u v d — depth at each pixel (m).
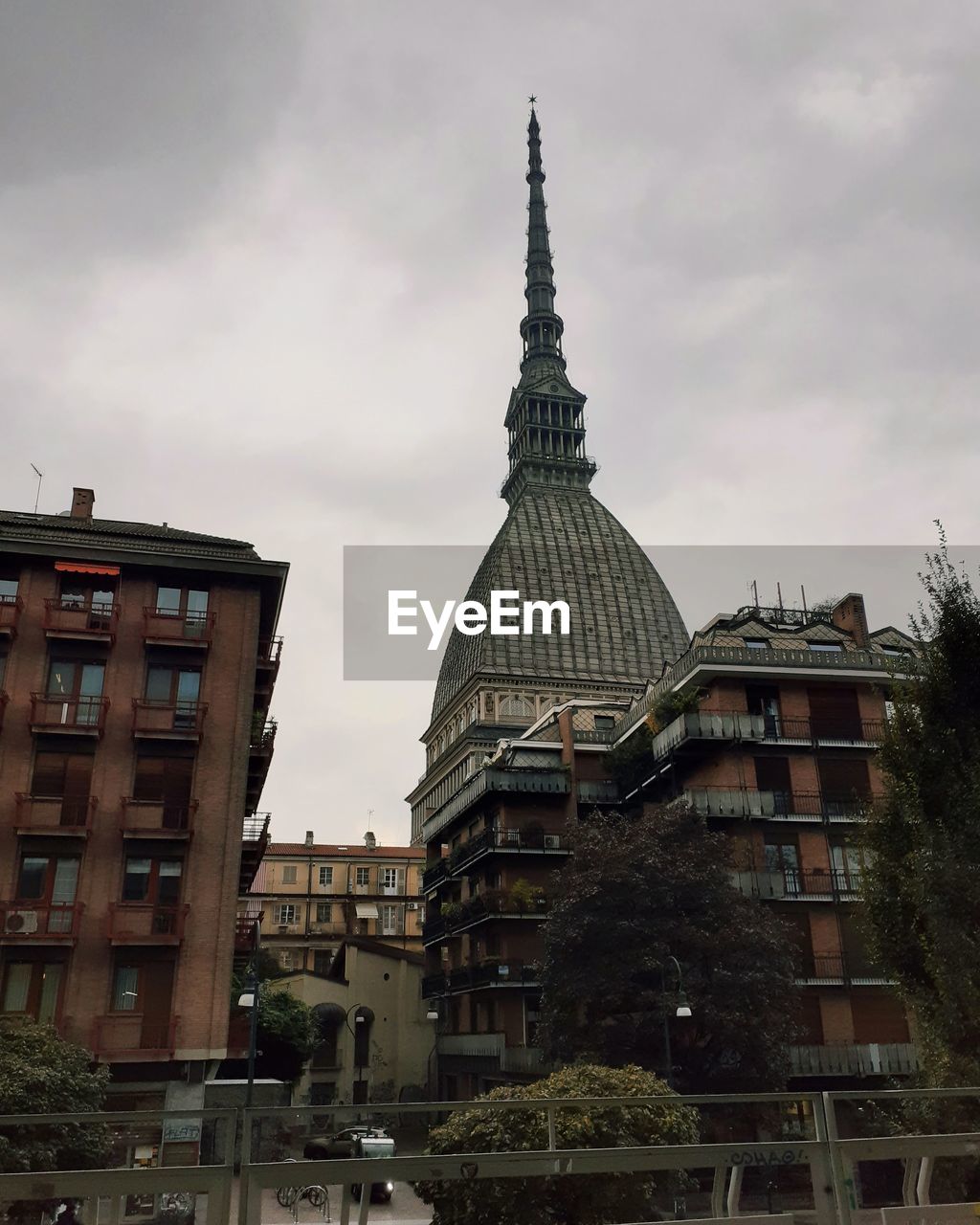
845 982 44.25
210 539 43.75
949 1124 12.73
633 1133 15.16
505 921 54.69
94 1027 34.53
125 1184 6.12
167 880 37.25
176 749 38.97
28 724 37.47
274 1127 7.00
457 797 64.56
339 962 79.69
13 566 39.81
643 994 36.50
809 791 47.91
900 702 18.16
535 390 176.12
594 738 60.25
